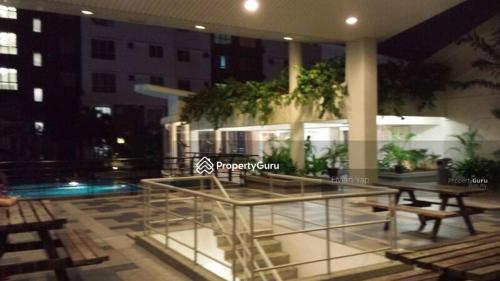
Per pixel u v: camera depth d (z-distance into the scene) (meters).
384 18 8.39
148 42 32.81
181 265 5.00
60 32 29.45
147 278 4.76
